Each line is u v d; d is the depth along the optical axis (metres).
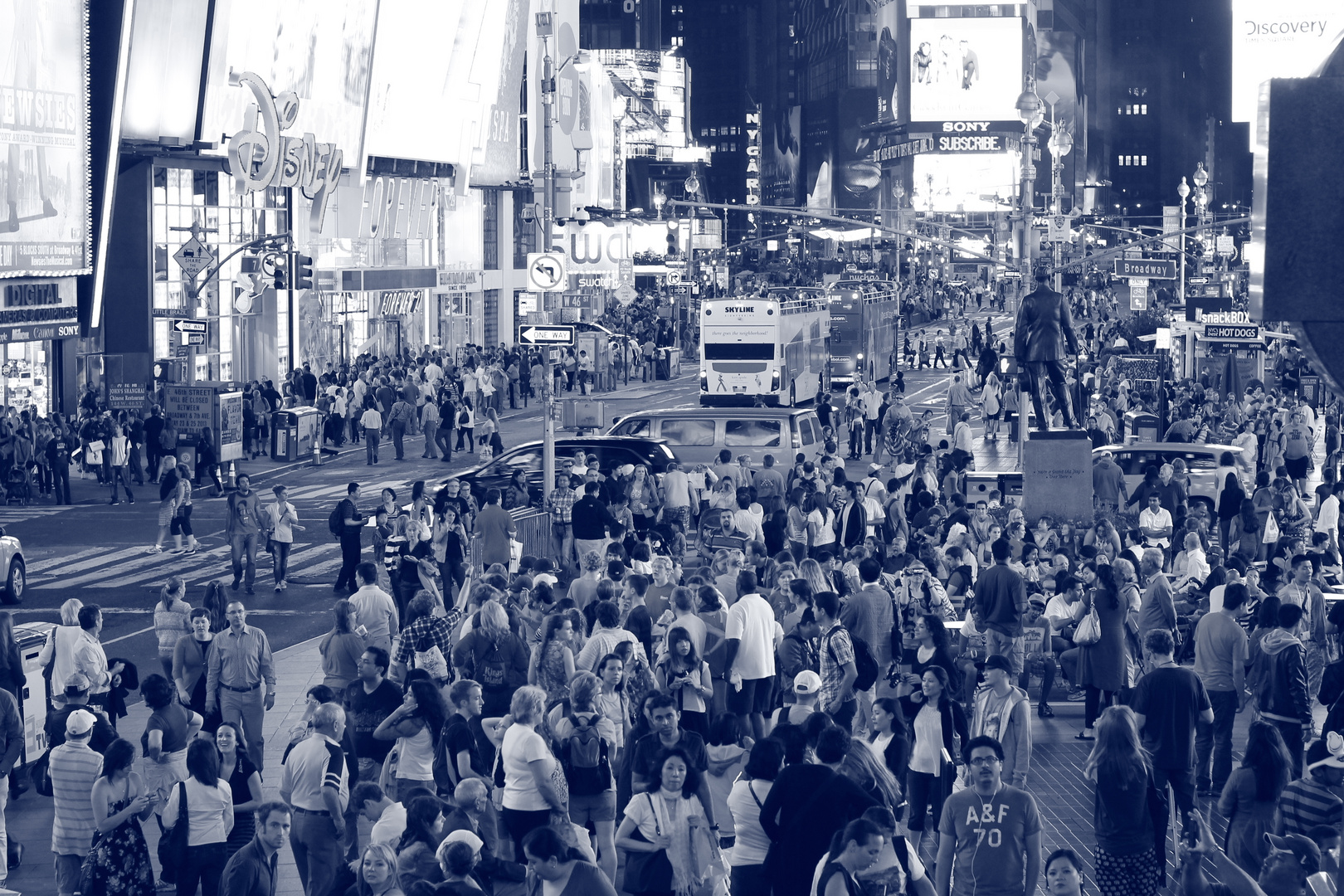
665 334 78.38
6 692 12.13
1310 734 13.45
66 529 34.09
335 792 10.55
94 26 41.28
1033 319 28.94
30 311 38.84
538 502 30.08
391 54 62.12
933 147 168.00
